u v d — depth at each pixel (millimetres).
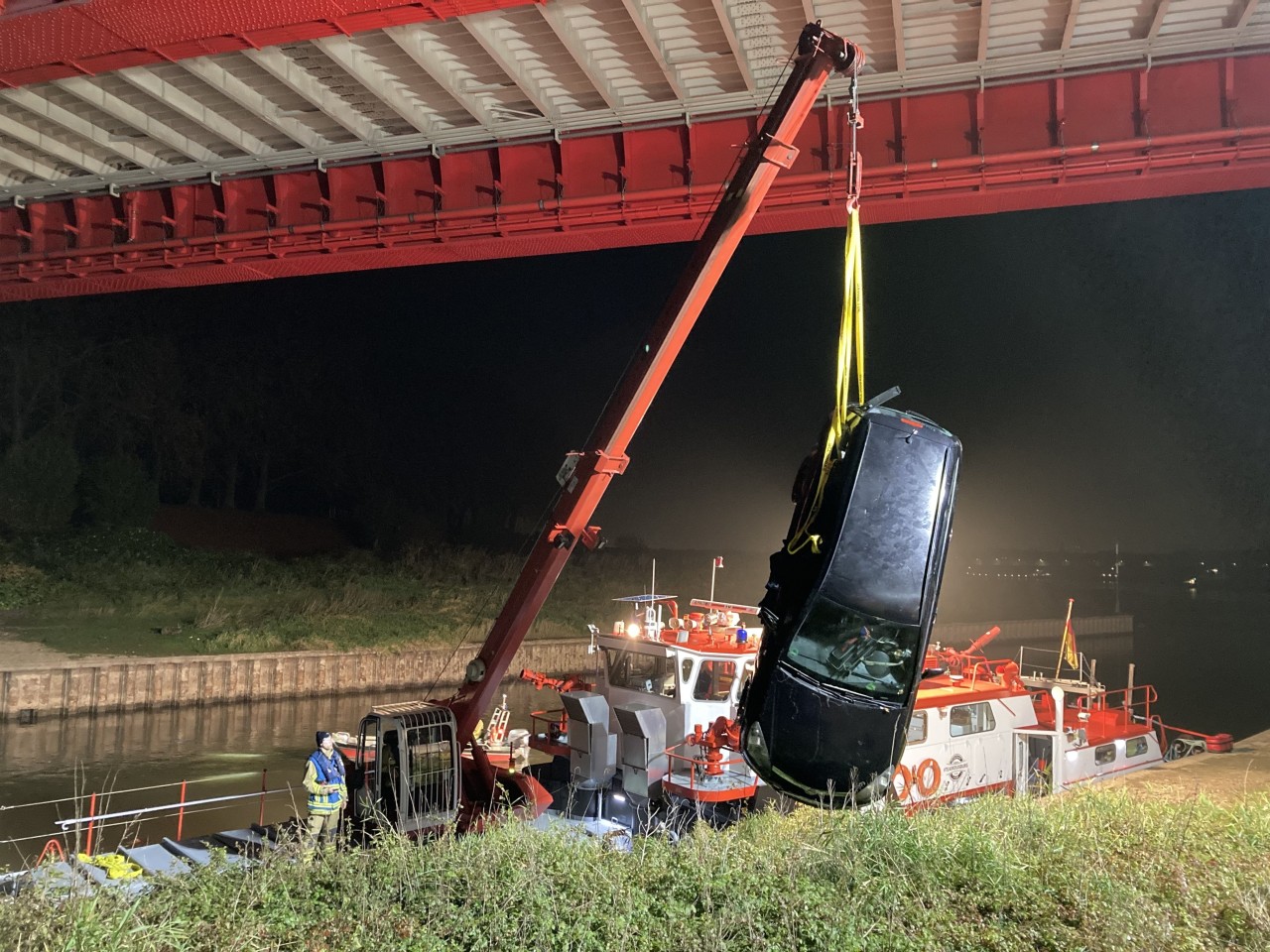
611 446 10805
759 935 6402
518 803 11750
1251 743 16016
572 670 40375
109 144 22078
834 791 6594
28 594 36281
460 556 55906
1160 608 88938
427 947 6535
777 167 9656
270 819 19062
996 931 6410
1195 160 16766
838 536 6461
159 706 30016
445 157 20984
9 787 21203
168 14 15078
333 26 15547
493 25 17078
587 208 20125
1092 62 16938
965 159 17531
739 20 16688
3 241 25484
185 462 55375
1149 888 7078
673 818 12062
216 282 24734
